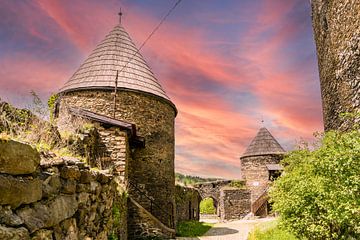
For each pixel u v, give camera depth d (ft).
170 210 43.47
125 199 28.32
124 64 45.68
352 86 22.67
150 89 44.50
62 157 11.57
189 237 40.78
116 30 50.42
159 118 44.47
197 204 83.46
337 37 25.13
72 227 11.35
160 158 43.34
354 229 16.58
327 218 16.76
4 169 7.20
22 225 7.59
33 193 8.17
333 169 14.79
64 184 10.57
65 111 31.99
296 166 24.34
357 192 13.52
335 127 26.43
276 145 95.66
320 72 31.17
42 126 15.57
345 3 23.27
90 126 29.73
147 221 32.73
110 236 19.39
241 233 45.80
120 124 31.91
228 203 87.97
